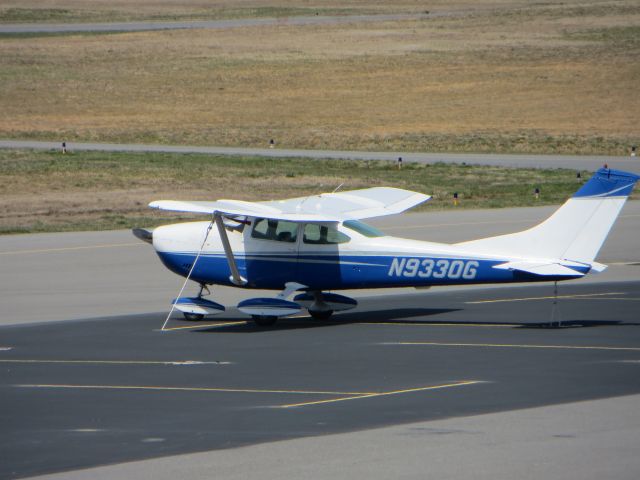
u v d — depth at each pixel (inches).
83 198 6619.1
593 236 2787.9
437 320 3026.6
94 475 1573.6
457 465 1596.9
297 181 7436.0
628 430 1797.5
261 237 3016.7
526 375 2268.7
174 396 2101.4
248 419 1903.3
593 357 2464.3
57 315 3137.3
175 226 3142.2
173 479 1547.7
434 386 2167.8
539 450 1674.5
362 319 3070.9
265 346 2662.4
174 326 2974.9
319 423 1870.1
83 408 2003.0
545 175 7760.8
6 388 2190.0
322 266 2977.4
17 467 1619.1
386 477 1541.6
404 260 2923.2
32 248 4532.5
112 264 4121.6
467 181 7465.6
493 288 3627.0
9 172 7613.2
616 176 2760.8
